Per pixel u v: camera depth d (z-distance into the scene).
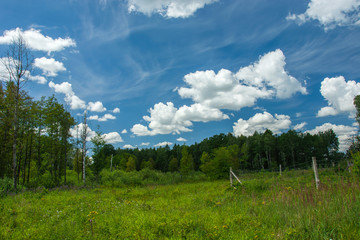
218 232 5.32
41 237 5.14
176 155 86.06
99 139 25.11
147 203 10.70
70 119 25.45
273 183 12.67
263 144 65.56
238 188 12.76
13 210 8.14
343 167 14.35
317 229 4.78
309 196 6.89
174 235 5.34
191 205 9.73
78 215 7.31
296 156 67.31
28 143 23.09
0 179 14.82
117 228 5.97
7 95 18.95
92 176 25.97
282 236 4.78
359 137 15.58
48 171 25.31
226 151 31.22
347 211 5.54
